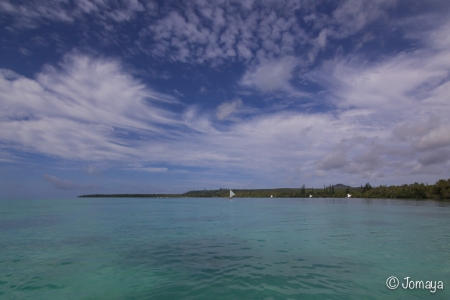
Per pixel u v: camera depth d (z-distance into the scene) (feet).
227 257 58.39
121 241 78.54
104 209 245.45
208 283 41.42
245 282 41.75
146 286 40.45
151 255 60.44
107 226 115.24
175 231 100.27
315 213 189.37
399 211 199.41
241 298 35.50
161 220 143.43
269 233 94.53
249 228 108.37
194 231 100.42
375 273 46.50
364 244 72.84
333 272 47.09
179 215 179.01
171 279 43.50
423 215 165.48
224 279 43.29
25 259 56.80
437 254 60.75
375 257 57.98
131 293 37.78
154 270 48.52
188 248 68.44
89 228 108.27
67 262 54.34
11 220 138.82
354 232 95.81
